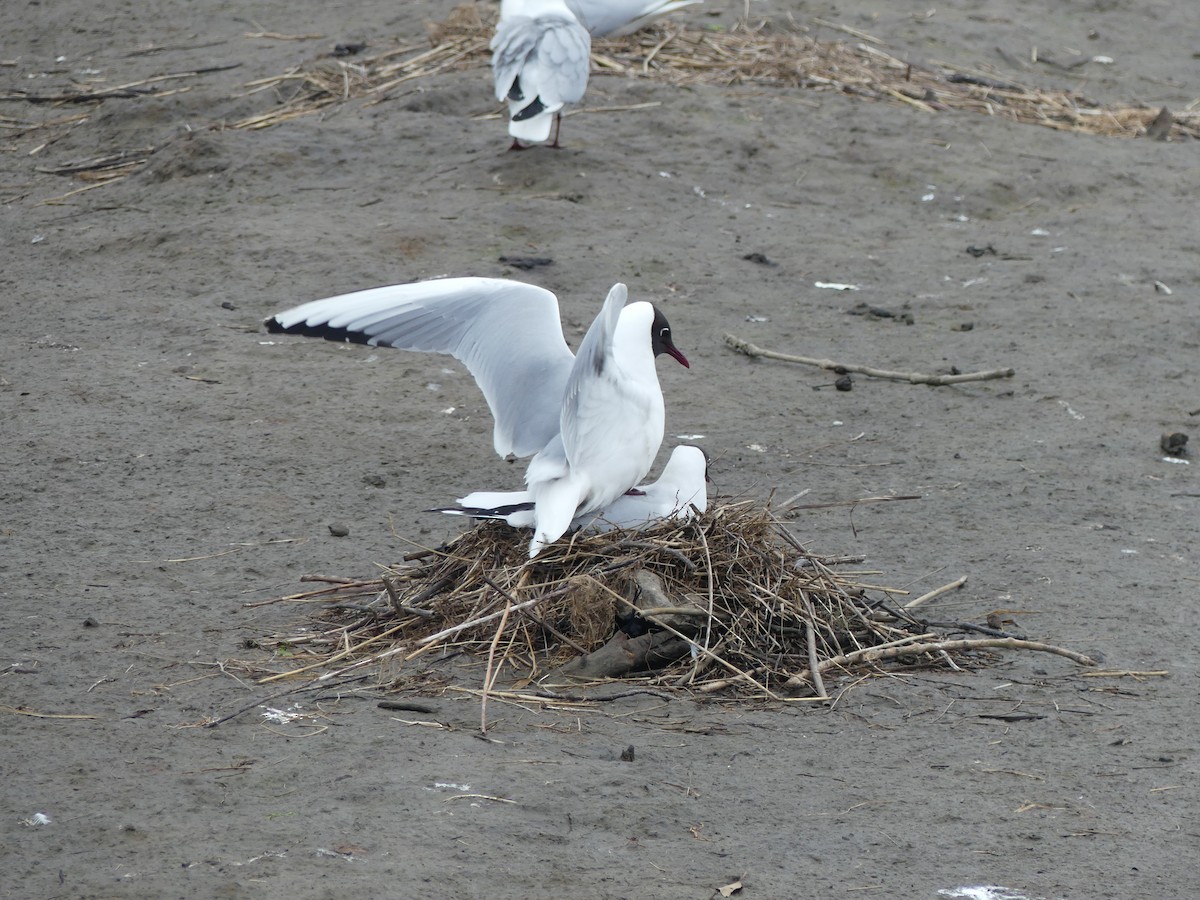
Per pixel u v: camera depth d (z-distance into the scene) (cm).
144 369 1475
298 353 1548
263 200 1964
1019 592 1075
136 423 1342
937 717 873
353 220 1880
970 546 1162
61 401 1382
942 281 1859
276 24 2731
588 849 699
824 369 1580
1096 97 2744
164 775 752
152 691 860
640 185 2056
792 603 944
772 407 1472
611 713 855
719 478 1288
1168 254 1983
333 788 743
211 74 2464
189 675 884
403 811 721
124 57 2602
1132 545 1180
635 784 766
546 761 788
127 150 2195
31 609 971
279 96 2316
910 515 1223
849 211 2077
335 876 659
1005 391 1541
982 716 876
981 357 1630
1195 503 1281
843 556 1077
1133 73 2925
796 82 2480
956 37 2900
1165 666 959
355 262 1752
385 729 818
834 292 1803
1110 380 1581
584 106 2269
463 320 994
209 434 1328
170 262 1767
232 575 1049
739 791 768
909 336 1686
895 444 1392
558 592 907
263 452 1296
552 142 2139
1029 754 830
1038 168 2253
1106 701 904
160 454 1277
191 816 711
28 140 2284
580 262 1802
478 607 931
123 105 2300
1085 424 1461
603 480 926
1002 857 715
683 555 929
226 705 843
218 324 1602
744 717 861
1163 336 1705
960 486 1294
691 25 2672
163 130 2241
